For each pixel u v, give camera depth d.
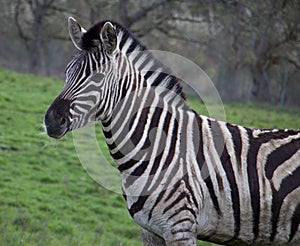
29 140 41.28
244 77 73.50
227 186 14.42
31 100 51.06
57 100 13.61
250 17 59.16
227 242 15.07
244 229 14.68
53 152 39.94
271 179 14.62
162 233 14.30
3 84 55.06
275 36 59.00
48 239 25.03
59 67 80.00
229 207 14.48
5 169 35.84
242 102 61.66
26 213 28.73
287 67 61.97
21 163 37.28
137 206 14.39
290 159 14.84
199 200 14.22
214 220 14.53
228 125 15.12
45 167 37.41
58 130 13.52
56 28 76.50
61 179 35.84
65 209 31.53
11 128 43.16
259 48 62.78
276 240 14.87
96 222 30.50
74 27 14.15
